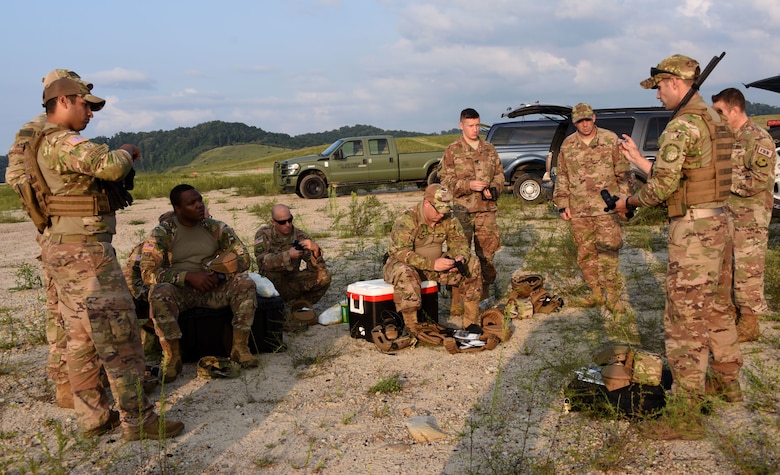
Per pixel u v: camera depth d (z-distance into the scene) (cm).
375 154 1945
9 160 346
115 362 350
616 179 583
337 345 532
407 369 469
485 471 315
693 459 316
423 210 532
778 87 807
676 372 352
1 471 330
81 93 341
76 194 337
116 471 328
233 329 483
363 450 344
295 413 397
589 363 431
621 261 827
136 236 1241
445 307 641
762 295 474
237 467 330
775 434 335
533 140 1500
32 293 773
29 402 425
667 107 363
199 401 420
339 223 1296
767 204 468
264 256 621
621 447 326
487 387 426
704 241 341
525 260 856
